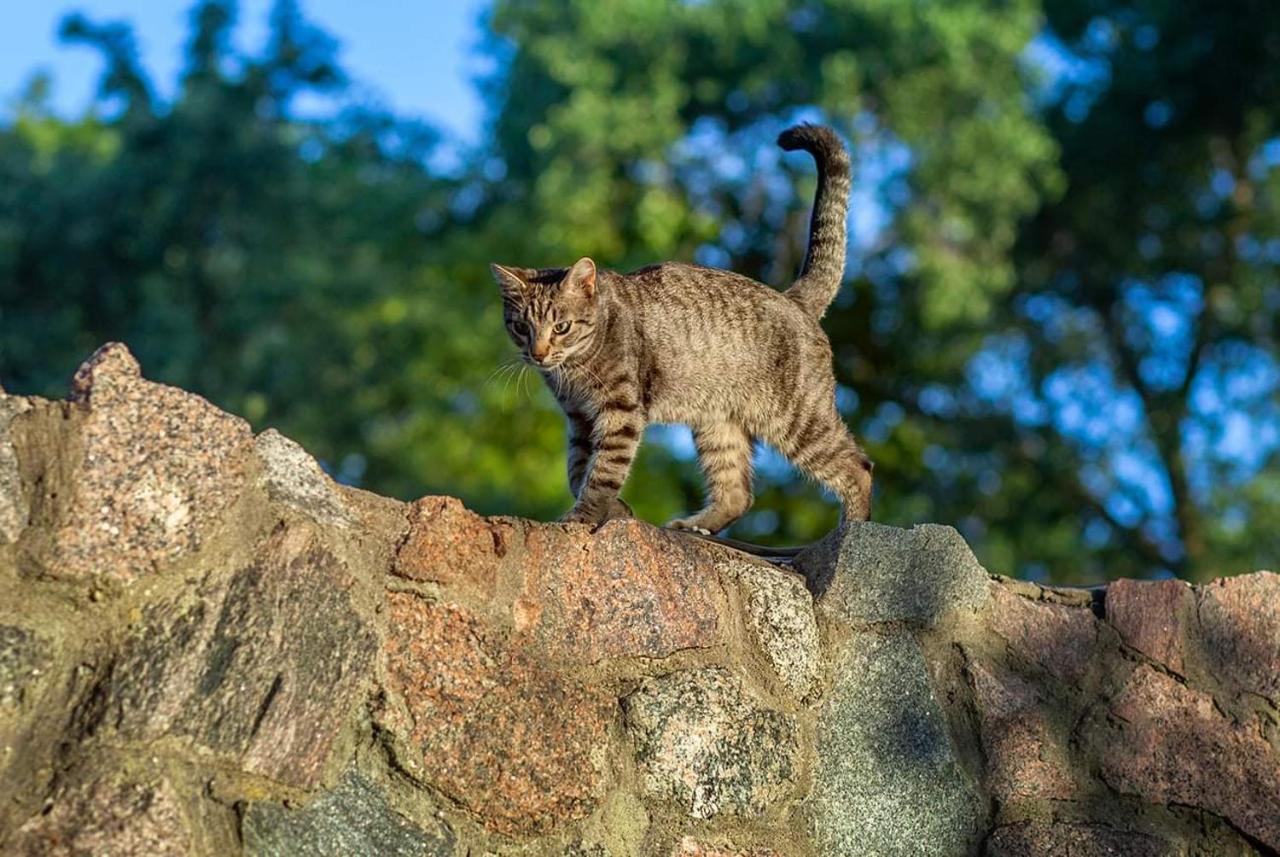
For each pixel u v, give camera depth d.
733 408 6.18
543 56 19.56
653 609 3.73
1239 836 4.39
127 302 17.22
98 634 2.99
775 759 3.84
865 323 20.78
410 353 20.05
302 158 19.08
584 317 5.86
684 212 19.80
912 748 4.10
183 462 3.12
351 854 3.16
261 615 3.15
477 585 3.47
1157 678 4.45
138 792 2.91
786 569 4.19
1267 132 19.09
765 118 19.62
